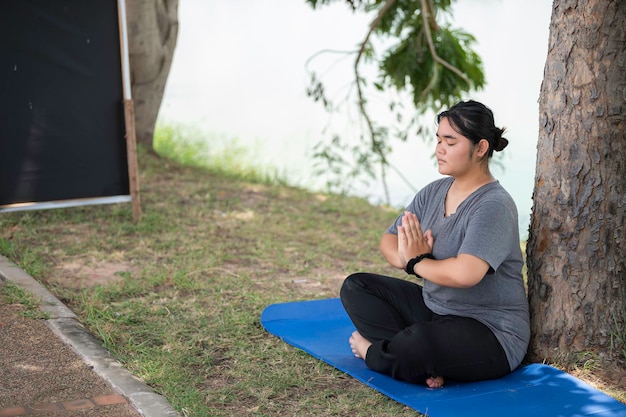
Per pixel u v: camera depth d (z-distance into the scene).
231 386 4.10
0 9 6.35
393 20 10.38
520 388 4.01
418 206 4.34
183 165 9.73
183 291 5.51
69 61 6.59
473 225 3.96
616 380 4.14
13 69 6.43
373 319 4.30
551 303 4.33
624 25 4.11
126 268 5.94
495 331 4.10
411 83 10.34
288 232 7.21
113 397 3.90
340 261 6.52
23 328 4.66
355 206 8.50
